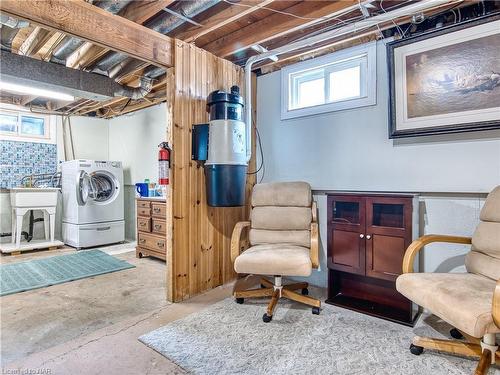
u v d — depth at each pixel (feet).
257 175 11.09
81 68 11.07
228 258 9.98
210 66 9.32
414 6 6.59
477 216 6.91
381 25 7.89
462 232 7.10
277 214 8.81
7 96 14.74
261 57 9.36
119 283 9.82
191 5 6.96
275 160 10.59
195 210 8.84
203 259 9.08
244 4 7.12
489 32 6.49
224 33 9.17
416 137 7.65
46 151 16.53
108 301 8.29
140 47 7.41
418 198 7.35
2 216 14.96
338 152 9.09
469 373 5.04
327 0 7.29
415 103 7.50
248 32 8.77
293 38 9.30
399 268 6.98
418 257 7.52
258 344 5.97
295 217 8.64
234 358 5.50
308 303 7.47
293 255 7.25
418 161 7.64
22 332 6.54
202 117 9.04
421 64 7.38
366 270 7.47
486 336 4.93
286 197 8.84
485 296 4.72
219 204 8.48
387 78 8.08
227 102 8.28
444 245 7.33
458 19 7.18
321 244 9.48
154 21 7.96
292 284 8.53
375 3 7.50
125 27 7.13
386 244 7.17
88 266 11.68
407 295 5.54
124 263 12.20
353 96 8.91
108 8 7.10
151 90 13.24
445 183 7.25
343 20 8.31
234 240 7.98
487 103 6.57
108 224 15.72
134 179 17.33
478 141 6.82
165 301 8.29
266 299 8.39
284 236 8.67
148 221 12.82
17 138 15.56
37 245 14.10
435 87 7.20
